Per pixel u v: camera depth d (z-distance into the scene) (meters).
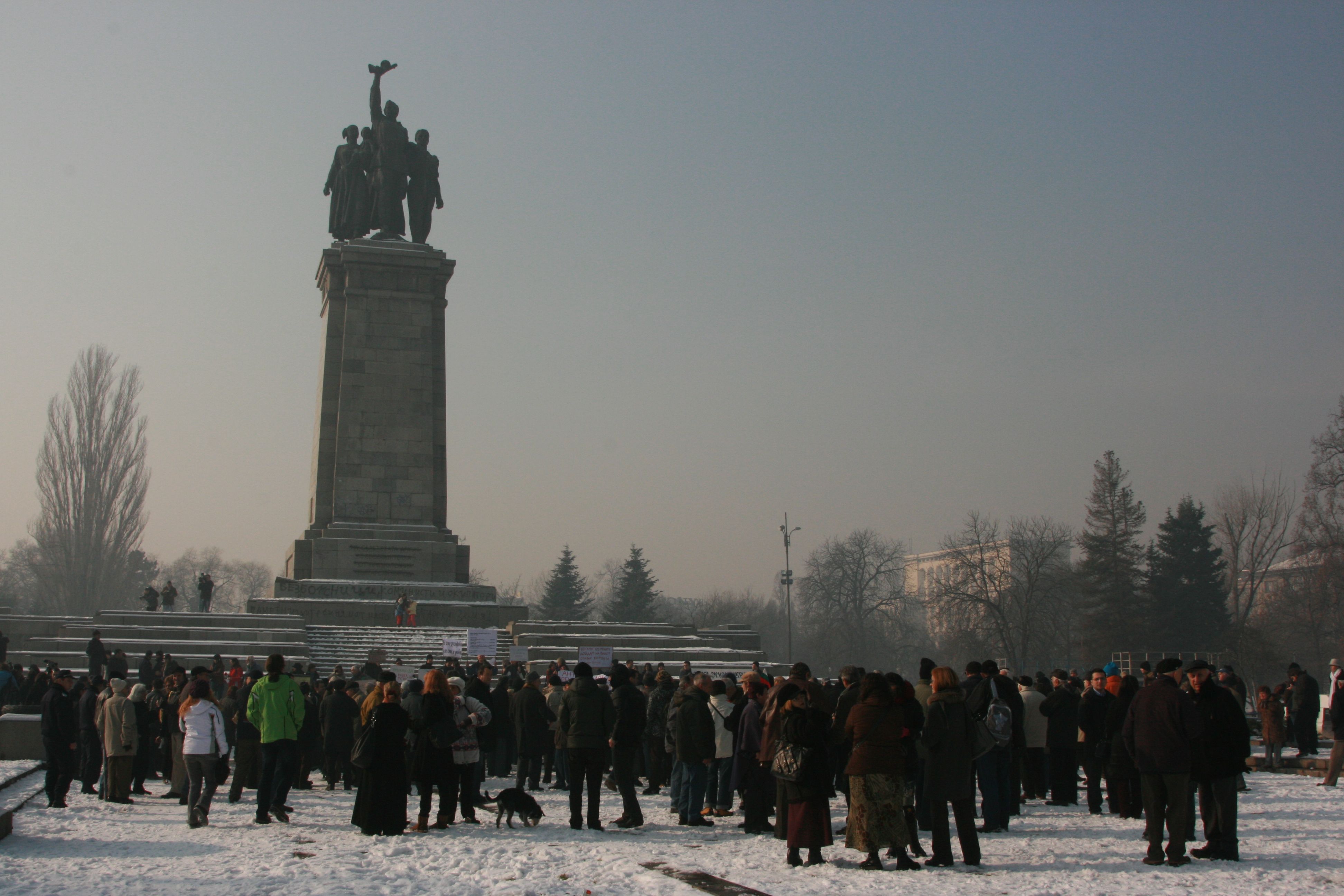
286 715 19.27
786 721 14.80
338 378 64.88
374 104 68.88
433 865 14.59
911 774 15.17
